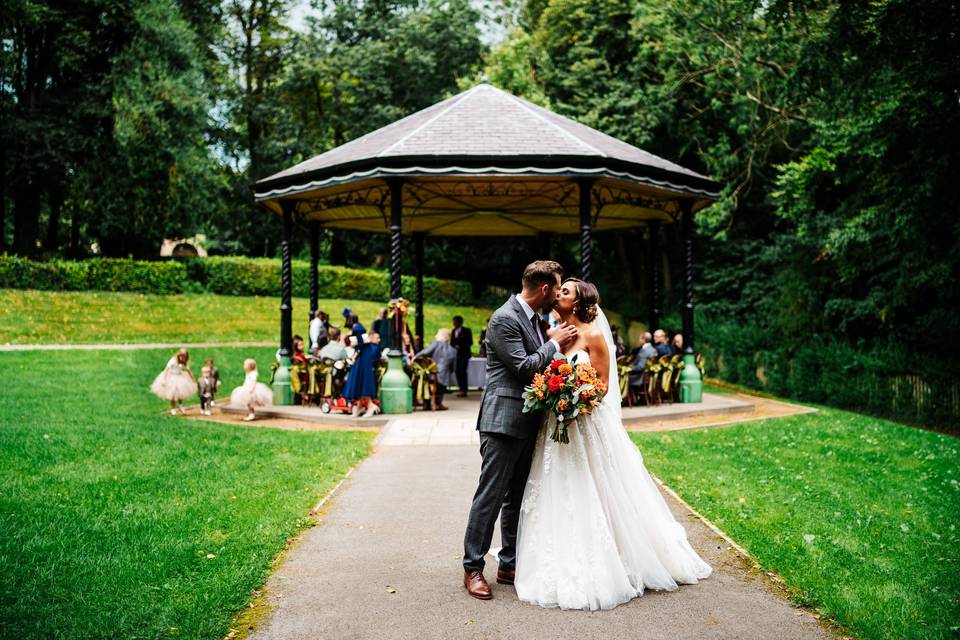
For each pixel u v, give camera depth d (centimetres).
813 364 1869
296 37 3803
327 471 763
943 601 436
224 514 588
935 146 1388
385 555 505
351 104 3709
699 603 424
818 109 1664
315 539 539
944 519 644
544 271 446
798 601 425
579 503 434
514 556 456
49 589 425
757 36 1992
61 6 2816
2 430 970
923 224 1486
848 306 1909
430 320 3200
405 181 1195
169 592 424
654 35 2384
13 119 2778
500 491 436
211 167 3127
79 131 2886
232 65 3981
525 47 2831
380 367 1229
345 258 4116
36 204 3136
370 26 3819
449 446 928
